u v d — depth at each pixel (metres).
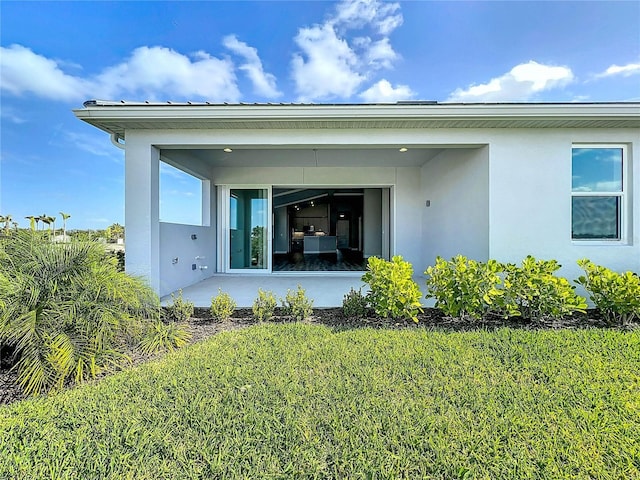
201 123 5.00
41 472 1.64
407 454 1.75
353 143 5.30
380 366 2.79
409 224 9.02
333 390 2.39
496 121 4.94
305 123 5.02
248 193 9.20
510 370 2.72
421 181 8.91
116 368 2.92
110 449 1.78
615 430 1.93
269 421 2.02
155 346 3.30
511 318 4.35
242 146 5.43
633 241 5.26
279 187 9.40
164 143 5.29
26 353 2.58
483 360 2.91
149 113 4.72
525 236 5.24
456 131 5.25
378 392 2.37
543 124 5.05
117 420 2.03
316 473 1.63
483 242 5.42
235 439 1.85
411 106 4.70
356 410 2.14
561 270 5.21
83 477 1.61
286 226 16.31
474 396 2.30
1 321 2.60
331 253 17.20
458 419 2.04
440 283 4.27
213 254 8.98
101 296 3.10
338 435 1.88
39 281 2.98
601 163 5.36
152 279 5.32
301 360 2.93
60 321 2.78
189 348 3.29
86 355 2.74
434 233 7.85
